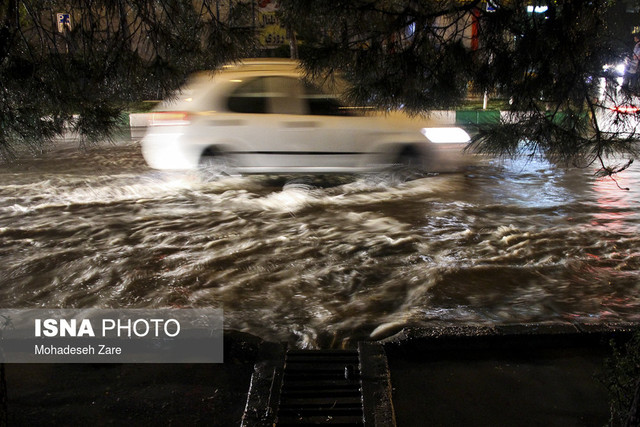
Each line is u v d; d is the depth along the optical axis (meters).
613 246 5.26
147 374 2.99
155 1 3.24
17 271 4.64
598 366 3.06
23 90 3.01
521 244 5.33
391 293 4.29
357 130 7.32
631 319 3.83
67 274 4.60
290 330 3.70
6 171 8.95
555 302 4.10
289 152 7.30
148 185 7.75
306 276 4.61
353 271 4.71
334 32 3.06
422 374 3.01
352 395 2.84
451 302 4.11
